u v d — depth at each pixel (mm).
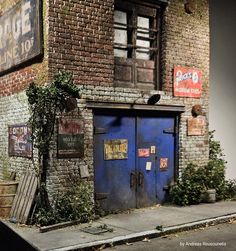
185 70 10344
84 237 7125
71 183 8484
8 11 9844
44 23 8406
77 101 8531
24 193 8500
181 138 10305
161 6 10055
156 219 8438
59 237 7137
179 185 10047
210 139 11484
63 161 8406
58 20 8375
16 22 9414
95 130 8906
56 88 8133
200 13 10711
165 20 9992
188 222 8164
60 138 8320
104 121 9078
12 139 9570
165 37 9992
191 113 10508
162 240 7258
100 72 8914
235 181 11938
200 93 10672
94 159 8914
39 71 8570
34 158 8680
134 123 9586
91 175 8766
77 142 8547
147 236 7344
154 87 10086
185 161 10375
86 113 8688
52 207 8219
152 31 10031
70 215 8078
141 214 8945
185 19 10383
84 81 8688
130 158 9516
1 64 10250
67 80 8172
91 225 7949
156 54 10094
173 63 10125
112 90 9047
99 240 6949
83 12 8703
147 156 9820
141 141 9711
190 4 10430
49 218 7941
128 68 9602
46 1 8320
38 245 6684
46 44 8328
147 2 9797
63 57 8438
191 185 10000
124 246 6902
